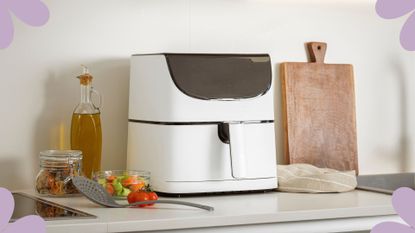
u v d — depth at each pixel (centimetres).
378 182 259
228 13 246
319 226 196
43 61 226
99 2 231
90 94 222
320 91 256
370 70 268
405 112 274
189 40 242
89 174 220
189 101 211
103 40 232
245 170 211
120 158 235
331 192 221
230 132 210
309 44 256
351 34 264
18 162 224
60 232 174
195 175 211
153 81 215
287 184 222
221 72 217
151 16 237
